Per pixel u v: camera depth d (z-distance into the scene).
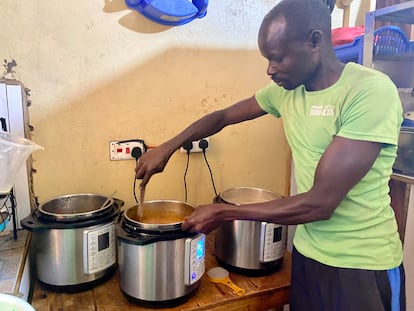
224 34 1.49
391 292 0.88
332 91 0.86
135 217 1.13
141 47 1.37
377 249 0.87
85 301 1.03
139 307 1.00
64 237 1.02
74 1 1.25
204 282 1.13
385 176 0.86
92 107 1.34
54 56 1.26
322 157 0.78
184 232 0.97
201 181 1.56
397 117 0.79
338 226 0.88
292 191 1.74
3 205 1.07
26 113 1.25
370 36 1.19
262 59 1.57
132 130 1.41
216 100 1.53
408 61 1.31
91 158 1.37
